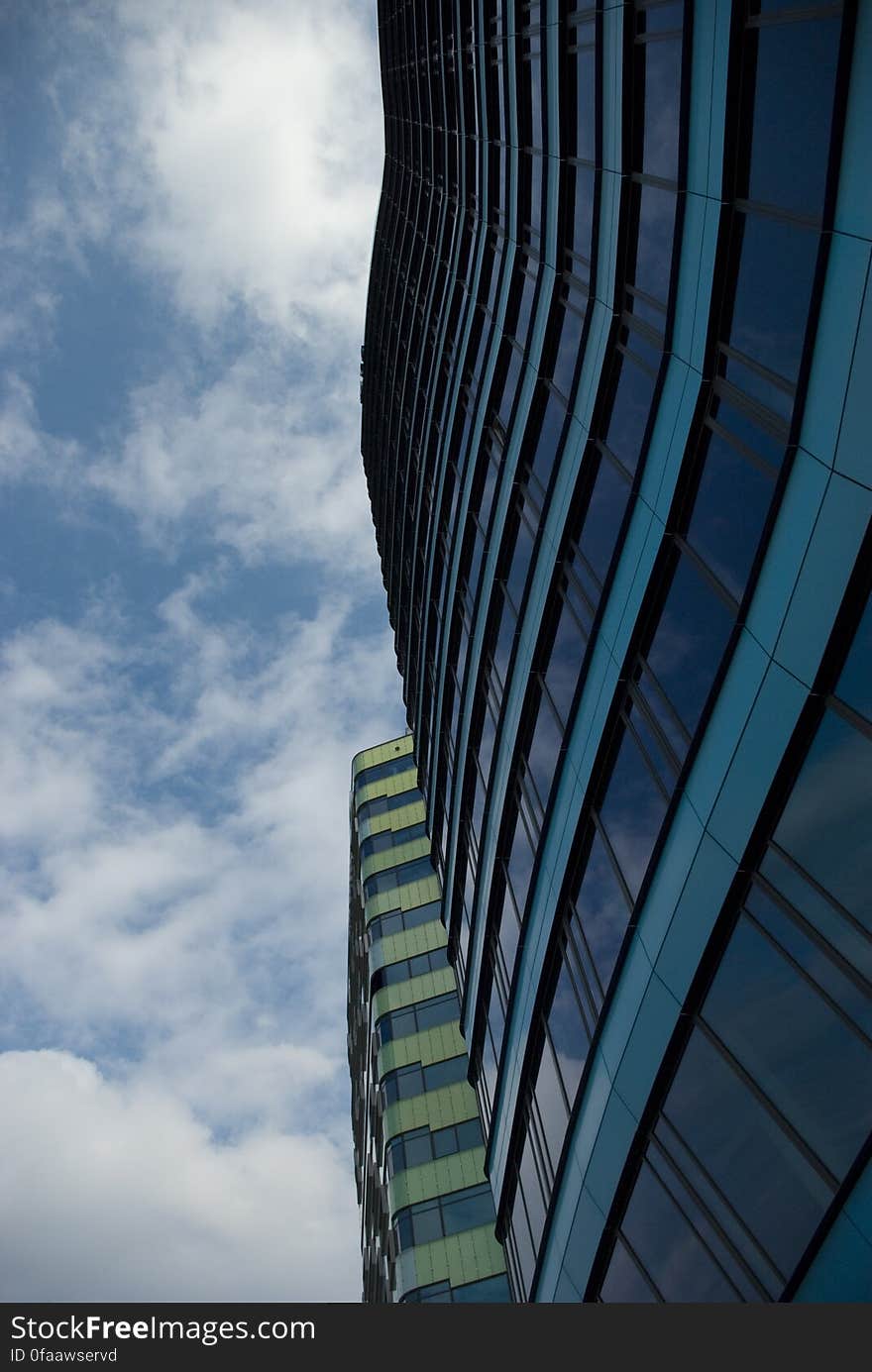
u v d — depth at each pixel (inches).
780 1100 427.2
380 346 1868.8
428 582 1332.4
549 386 813.9
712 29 487.2
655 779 566.9
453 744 1173.7
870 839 372.5
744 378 479.2
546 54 789.9
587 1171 625.9
